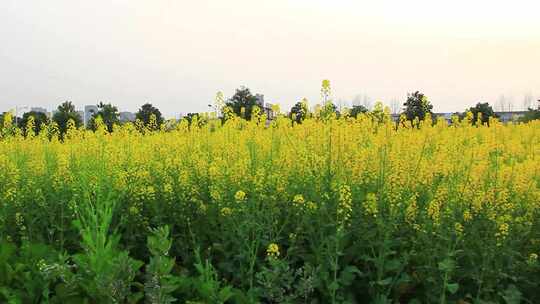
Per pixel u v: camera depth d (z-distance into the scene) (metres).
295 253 4.00
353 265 3.98
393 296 3.86
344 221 3.94
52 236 4.79
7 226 4.86
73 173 5.56
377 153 5.04
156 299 3.13
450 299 3.80
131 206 4.90
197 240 4.64
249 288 3.95
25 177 5.69
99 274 3.21
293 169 5.20
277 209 4.14
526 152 8.07
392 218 3.82
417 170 4.75
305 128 6.43
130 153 6.80
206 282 3.47
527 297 3.96
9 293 3.43
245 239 3.83
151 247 3.31
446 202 4.22
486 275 3.74
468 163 5.35
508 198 4.57
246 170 4.95
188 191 5.01
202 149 7.23
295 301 3.72
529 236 4.28
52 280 3.53
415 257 3.85
